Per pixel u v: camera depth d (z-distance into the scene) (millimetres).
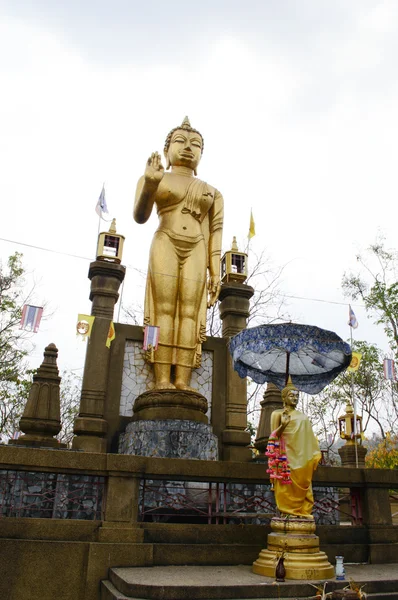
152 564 7086
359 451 19375
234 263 14953
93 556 6871
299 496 7176
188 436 10828
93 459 7484
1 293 22109
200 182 13625
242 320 14320
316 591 6020
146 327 11547
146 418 11250
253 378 9281
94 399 11969
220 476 8047
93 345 12398
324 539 8281
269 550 6926
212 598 5719
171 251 12820
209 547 7426
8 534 6918
